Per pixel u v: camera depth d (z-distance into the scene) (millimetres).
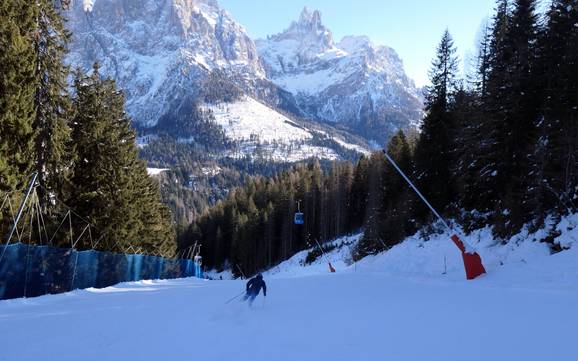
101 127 32469
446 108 36812
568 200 19219
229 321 10906
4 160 20938
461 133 30531
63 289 19828
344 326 9797
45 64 23969
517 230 21219
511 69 25156
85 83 32531
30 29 22953
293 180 117312
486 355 7117
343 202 94125
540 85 23734
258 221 101062
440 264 23844
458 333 8625
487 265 19906
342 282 20469
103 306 14672
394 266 28484
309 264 74438
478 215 26969
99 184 32656
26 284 17406
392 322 10008
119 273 26312
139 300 16250
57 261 19438
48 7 23969
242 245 96750
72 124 31391
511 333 8438
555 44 23281
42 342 9000
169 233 63062
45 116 24188
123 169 35062
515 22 27109
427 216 35969
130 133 41750
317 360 7113
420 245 29688
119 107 40875
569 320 9367
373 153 88438
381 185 53250
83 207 31938
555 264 16344
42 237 26938
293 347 8000
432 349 7559
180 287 23266
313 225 99312
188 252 106875
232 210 111625
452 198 35219
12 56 21203
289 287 19016
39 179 24344
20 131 21688
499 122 25141
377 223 43062
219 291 19000
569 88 20891
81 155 31797
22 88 21828
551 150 20500
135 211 37906
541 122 21953
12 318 12391
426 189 36969
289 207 98625
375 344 8031
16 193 21516
